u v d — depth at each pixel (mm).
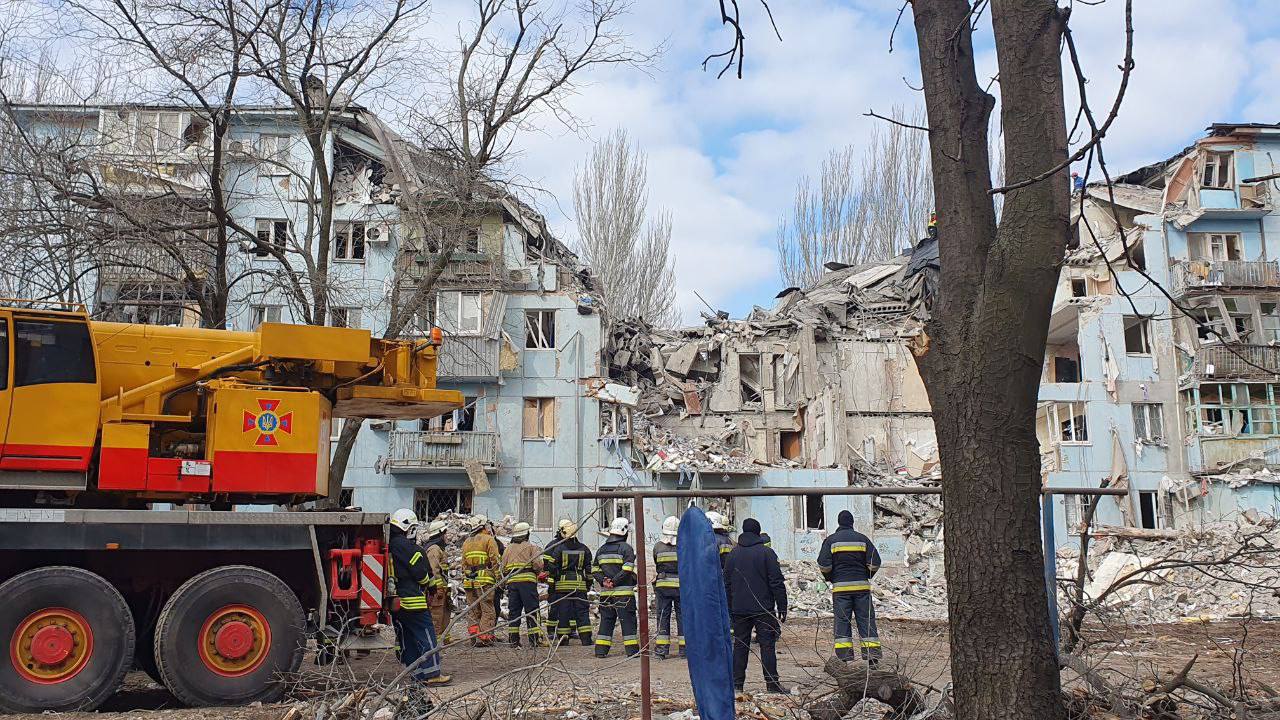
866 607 10750
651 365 43062
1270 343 38312
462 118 19875
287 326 10758
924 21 6219
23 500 9688
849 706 7863
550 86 19891
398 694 8422
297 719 8375
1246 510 36094
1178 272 39344
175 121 21219
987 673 5484
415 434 35250
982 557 5570
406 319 20422
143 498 10016
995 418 5637
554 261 37906
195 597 9359
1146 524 38156
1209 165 41344
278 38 18156
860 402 41812
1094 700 7828
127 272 18438
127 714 8812
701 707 6270
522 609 14547
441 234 20641
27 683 8797
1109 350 38812
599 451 36531
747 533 10570
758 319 45531
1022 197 5672
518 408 36594
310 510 10273
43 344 9688
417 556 10461
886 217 54938
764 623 10336
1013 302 5641
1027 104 5699
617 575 13992
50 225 16703
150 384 10328
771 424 41531
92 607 9062
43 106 18719
